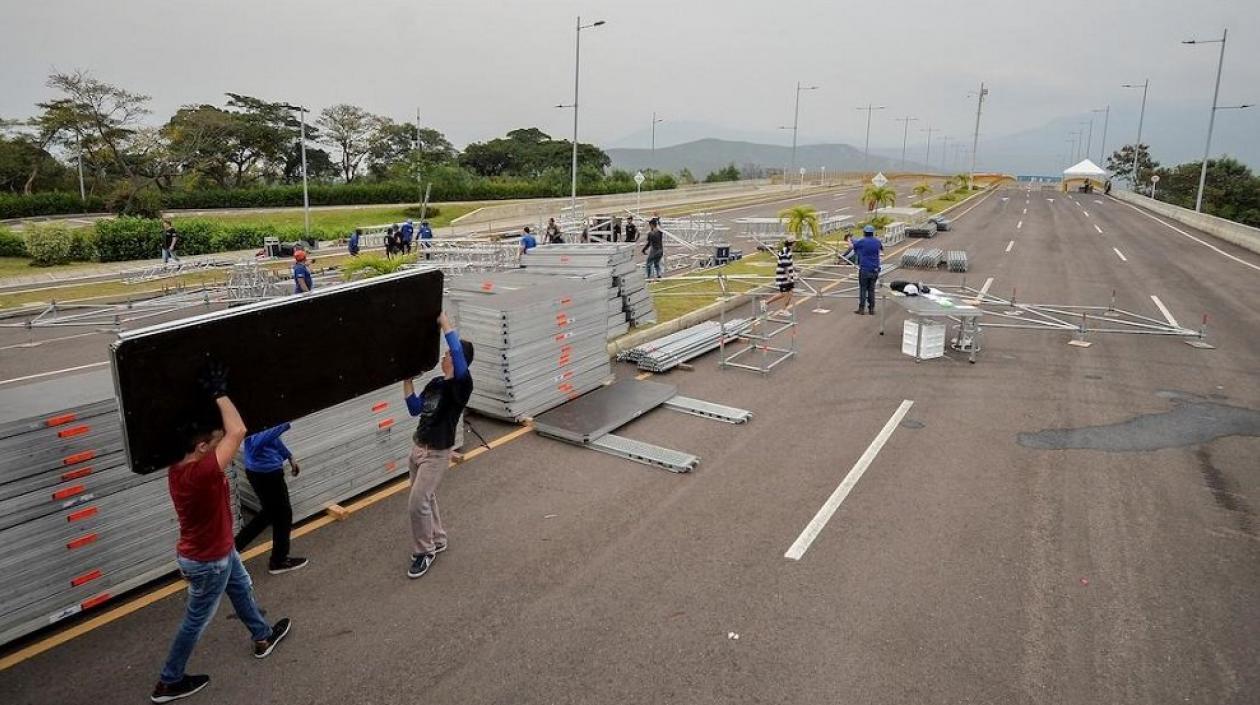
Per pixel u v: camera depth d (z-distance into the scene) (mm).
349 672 4621
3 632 4824
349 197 55344
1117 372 11344
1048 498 7000
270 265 26844
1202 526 6445
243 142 63531
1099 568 5750
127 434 4168
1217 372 11305
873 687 4406
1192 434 8695
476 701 4336
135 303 18844
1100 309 16031
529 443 8508
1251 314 15602
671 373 11469
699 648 4793
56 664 4746
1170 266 22703
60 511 5062
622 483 7414
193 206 50844
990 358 12258
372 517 6777
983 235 32594
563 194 62125
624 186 65000
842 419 9305
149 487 5543
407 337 6051
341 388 5633
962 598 5340
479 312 8891
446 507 6906
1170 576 5641
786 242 16719
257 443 5445
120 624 5195
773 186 79688
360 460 7145
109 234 28359
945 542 6156
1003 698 4312
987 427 8977
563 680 4504
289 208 53281
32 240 26938
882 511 6734
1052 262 23688
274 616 5227
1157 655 4703
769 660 4660
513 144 81438
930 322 12344
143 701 4402
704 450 8281
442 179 58094
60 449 5039
